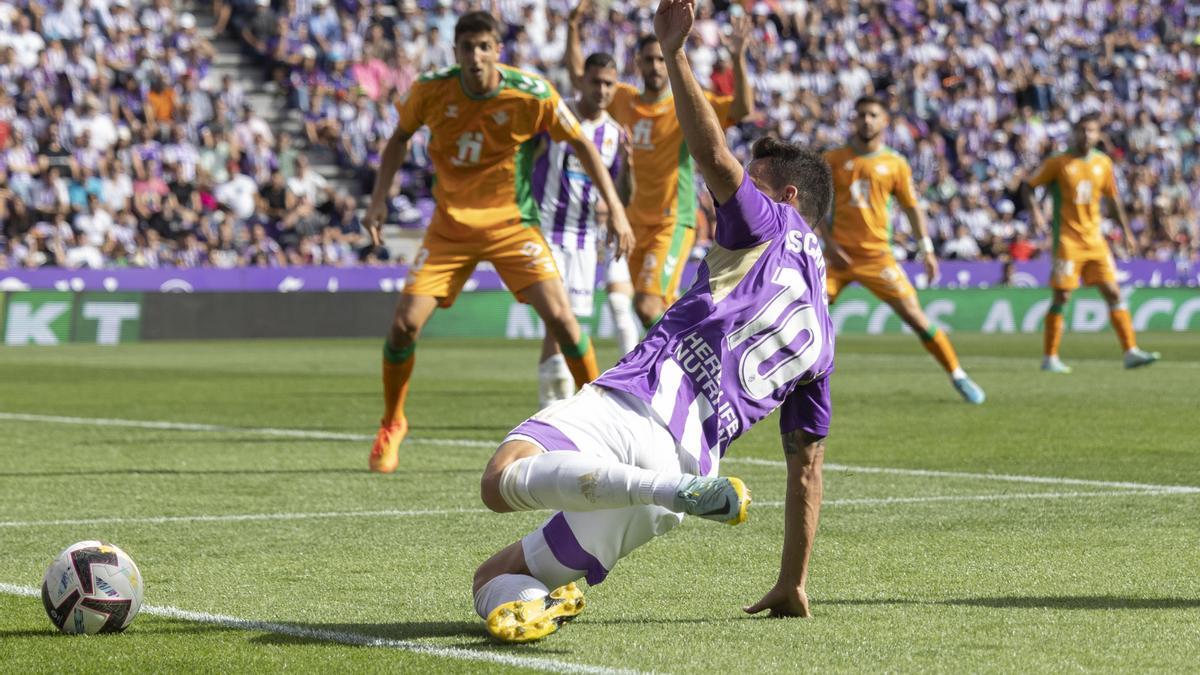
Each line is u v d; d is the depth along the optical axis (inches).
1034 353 2108.8
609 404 401.7
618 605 474.3
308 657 399.2
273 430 1078.4
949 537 608.7
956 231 3068.4
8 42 2610.7
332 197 2672.2
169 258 2508.6
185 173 2586.1
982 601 477.7
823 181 449.4
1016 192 3223.4
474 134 831.1
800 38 3373.5
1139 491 745.6
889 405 1266.0
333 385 1529.3
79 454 920.3
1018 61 3513.8
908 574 527.5
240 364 1878.7
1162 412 1187.9
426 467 858.1
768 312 417.7
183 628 438.3
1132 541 597.3
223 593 497.7
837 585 506.6
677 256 1110.4
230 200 2605.8
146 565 552.1
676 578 522.0
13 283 2356.1
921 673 381.1
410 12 3038.9
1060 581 512.7
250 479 803.4
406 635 429.1
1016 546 586.6
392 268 2605.8
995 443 971.3
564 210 1080.2
